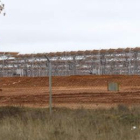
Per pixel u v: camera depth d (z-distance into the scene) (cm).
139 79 11981
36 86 12912
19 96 8588
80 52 18388
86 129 2697
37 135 2475
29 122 2997
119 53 17488
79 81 12744
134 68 17375
